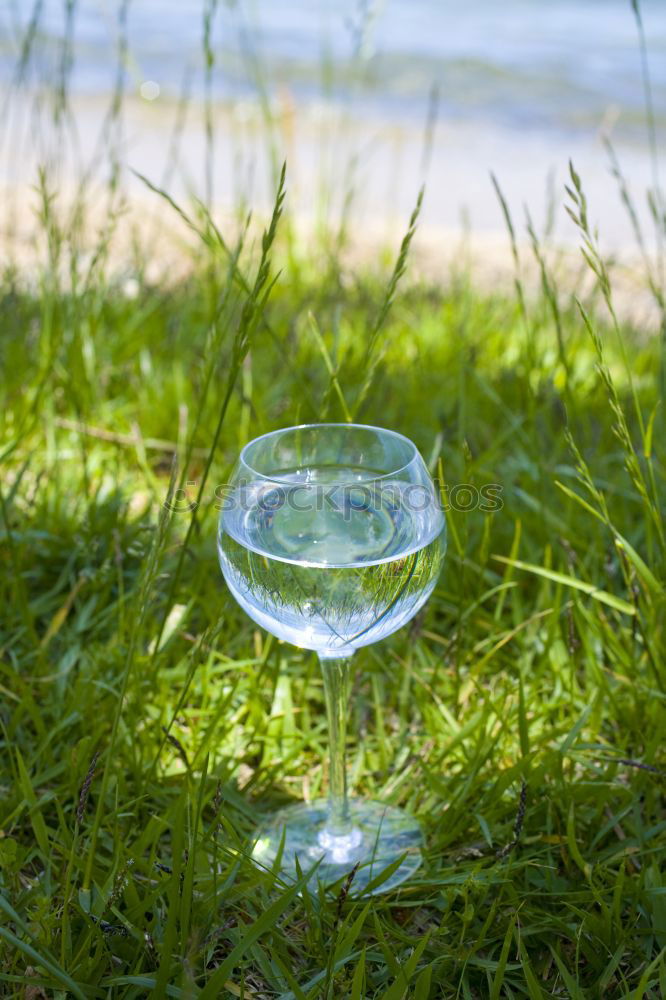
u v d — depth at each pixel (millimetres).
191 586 1126
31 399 1306
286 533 886
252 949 900
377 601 868
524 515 1202
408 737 1052
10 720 1031
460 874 946
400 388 1370
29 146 2707
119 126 1445
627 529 1191
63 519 1197
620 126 3297
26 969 891
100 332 1427
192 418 1325
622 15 4633
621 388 1421
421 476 891
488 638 1103
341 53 3934
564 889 945
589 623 1062
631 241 2281
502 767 1023
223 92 3387
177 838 890
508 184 2734
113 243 1964
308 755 1053
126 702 1025
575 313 1552
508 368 1410
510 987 913
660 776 994
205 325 1495
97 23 4062
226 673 1092
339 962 890
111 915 911
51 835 967
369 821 993
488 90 3596
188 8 4484
